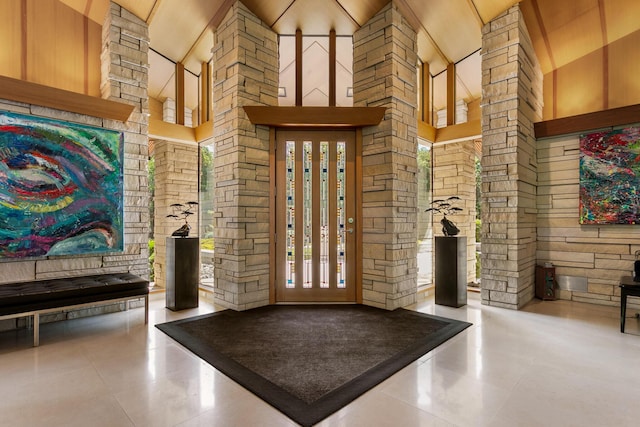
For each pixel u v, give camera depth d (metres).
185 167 5.49
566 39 3.96
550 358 2.45
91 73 3.73
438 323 3.25
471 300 4.23
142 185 3.88
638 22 3.56
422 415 1.75
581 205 4.01
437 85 5.12
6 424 1.65
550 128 4.16
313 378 2.14
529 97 4.06
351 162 4.07
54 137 3.24
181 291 3.77
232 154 3.86
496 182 3.85
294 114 3.81
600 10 3.54
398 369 2.27
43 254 3.19
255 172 3.91
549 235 4.27
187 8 3.78
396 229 3.82
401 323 3.26
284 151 4.09
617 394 1.95
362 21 4.02
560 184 4.20
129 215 3.77
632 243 3.74
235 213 3.80
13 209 3.03
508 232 3.77
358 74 4.12
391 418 1.72
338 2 3.75
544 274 4.16
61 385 2.05
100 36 3.79
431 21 4.06
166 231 5.30
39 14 3.35
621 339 2.83
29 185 3.11
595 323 3.25
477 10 3.81
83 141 3.42
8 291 2.69
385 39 3.85
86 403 1.85
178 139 4.66
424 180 5.32
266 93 4.05
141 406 1.82
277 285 4.08
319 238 4.09
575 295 4.09
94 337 2.90
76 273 3.43
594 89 4.01
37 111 3.17
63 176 3.30
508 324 3.22
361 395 1.95
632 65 3.73
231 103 3.88
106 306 3.63
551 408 1.81
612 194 3.81
